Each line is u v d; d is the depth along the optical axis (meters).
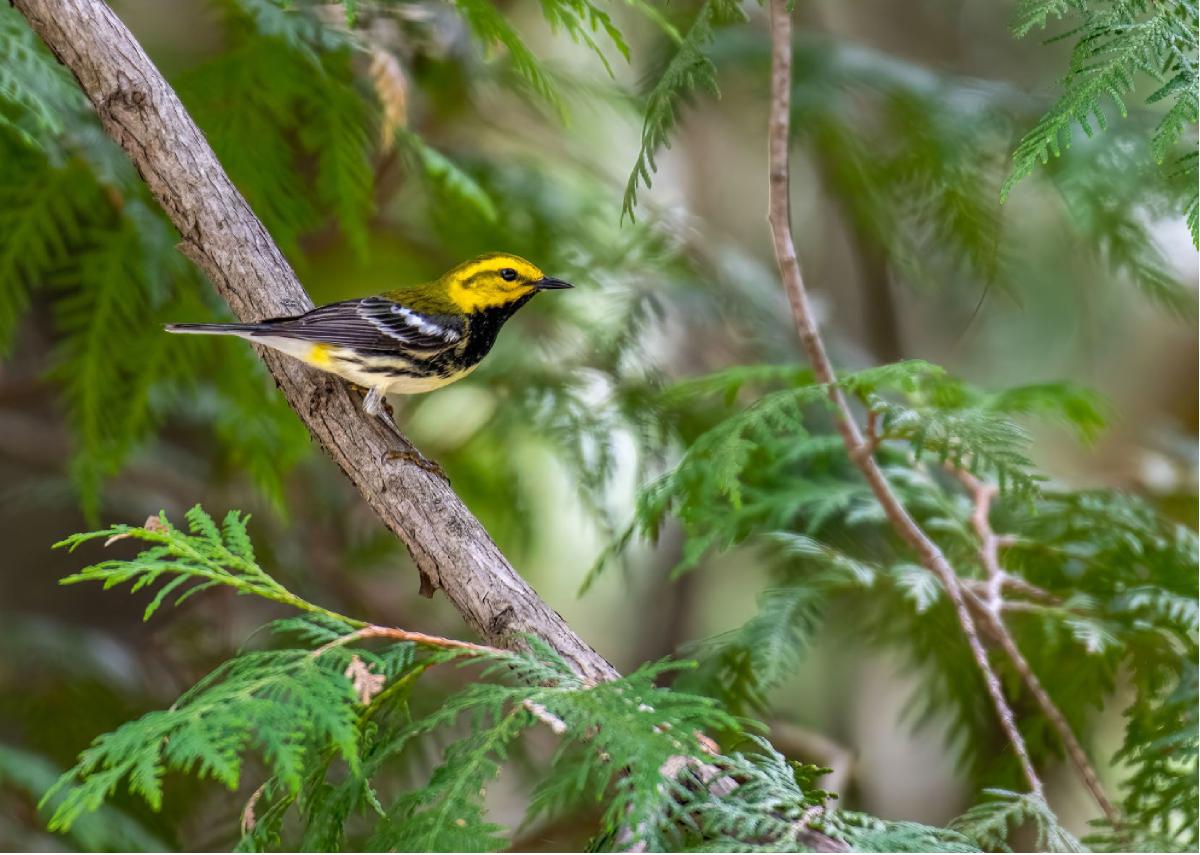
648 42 13.02
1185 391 15.56
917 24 15.27
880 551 10.79
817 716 13.83
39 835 10.18
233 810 11.02
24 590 13.25
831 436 9.80
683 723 4.48
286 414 10.04
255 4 8.68
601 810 9.34
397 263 13.43
